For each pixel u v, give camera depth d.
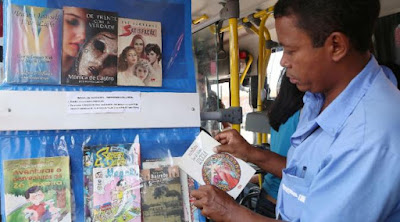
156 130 1.02
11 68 0.87
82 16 0.94
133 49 1.00
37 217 0.85
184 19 1.09
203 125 1.73
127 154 0.96
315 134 0.95
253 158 1.27
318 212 0.77
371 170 0.71
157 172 0.99
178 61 1.08
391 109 0.75
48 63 0.90
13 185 0.84
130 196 0.95
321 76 0.84
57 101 0.90
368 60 0.86
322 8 0.75
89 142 0.93
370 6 0.78
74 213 0.89
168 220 0.97
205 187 0.97
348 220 0.72
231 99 1.77
